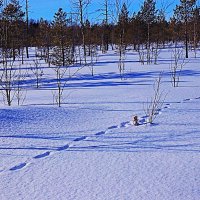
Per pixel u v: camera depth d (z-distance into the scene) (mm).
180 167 4008
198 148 4758
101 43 44906
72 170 3969
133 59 28984
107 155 4508
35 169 4012
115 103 8633
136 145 4957
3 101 9617
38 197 3234
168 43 49219
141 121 6555
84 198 3189
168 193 3271
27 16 34469
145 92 10773
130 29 38531
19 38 31875
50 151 4715
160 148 4789
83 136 5488
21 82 15586
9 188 3463
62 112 7379
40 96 10766
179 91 10805
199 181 3564
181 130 5797
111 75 17703
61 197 3223
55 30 26047
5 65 10102
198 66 21328
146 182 3562
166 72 18047
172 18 36125
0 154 4578
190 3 29141
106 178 3699
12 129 5898
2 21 10531
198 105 8250
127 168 4004
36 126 6137
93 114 7238
